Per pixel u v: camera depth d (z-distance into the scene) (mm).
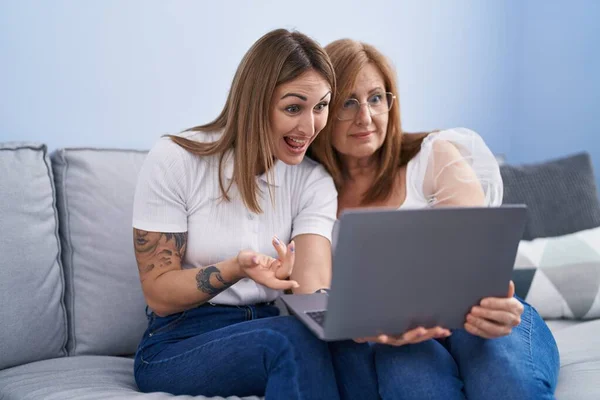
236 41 2164
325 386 1206
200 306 1479
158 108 2029
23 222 1582
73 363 1570
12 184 1582
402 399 1197
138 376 1413
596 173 2721
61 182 1719
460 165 1695
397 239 1080
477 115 2824
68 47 1854
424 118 2654
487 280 1187
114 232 1704
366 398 1281
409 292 1137
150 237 1435
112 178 1735
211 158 1507
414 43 2586
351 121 1641
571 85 2766
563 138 2811
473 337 1282
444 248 1120
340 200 1767
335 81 1517
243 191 1478
